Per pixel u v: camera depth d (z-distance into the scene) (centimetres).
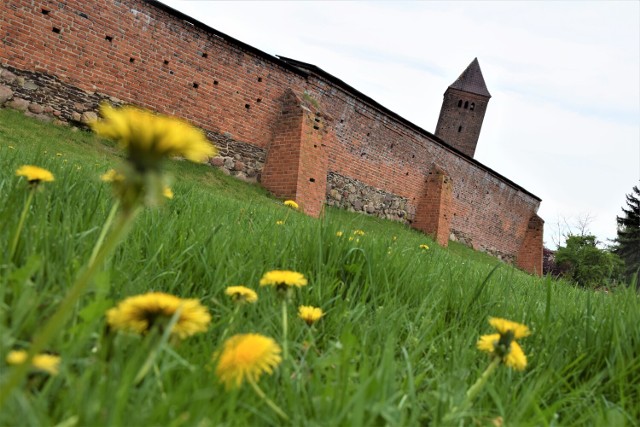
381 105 2241
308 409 92
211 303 150
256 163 1786
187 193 407
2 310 92
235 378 81
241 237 231
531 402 108
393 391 93
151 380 82
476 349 153
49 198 185
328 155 2031
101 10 1358
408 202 2534
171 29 1513
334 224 251
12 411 61
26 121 1202
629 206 5488
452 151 2806
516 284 352
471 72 5781
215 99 1642
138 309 75
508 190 3375
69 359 77
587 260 1916
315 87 1952
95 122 52
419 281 232
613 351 156
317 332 145
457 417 96
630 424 118
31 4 1230
